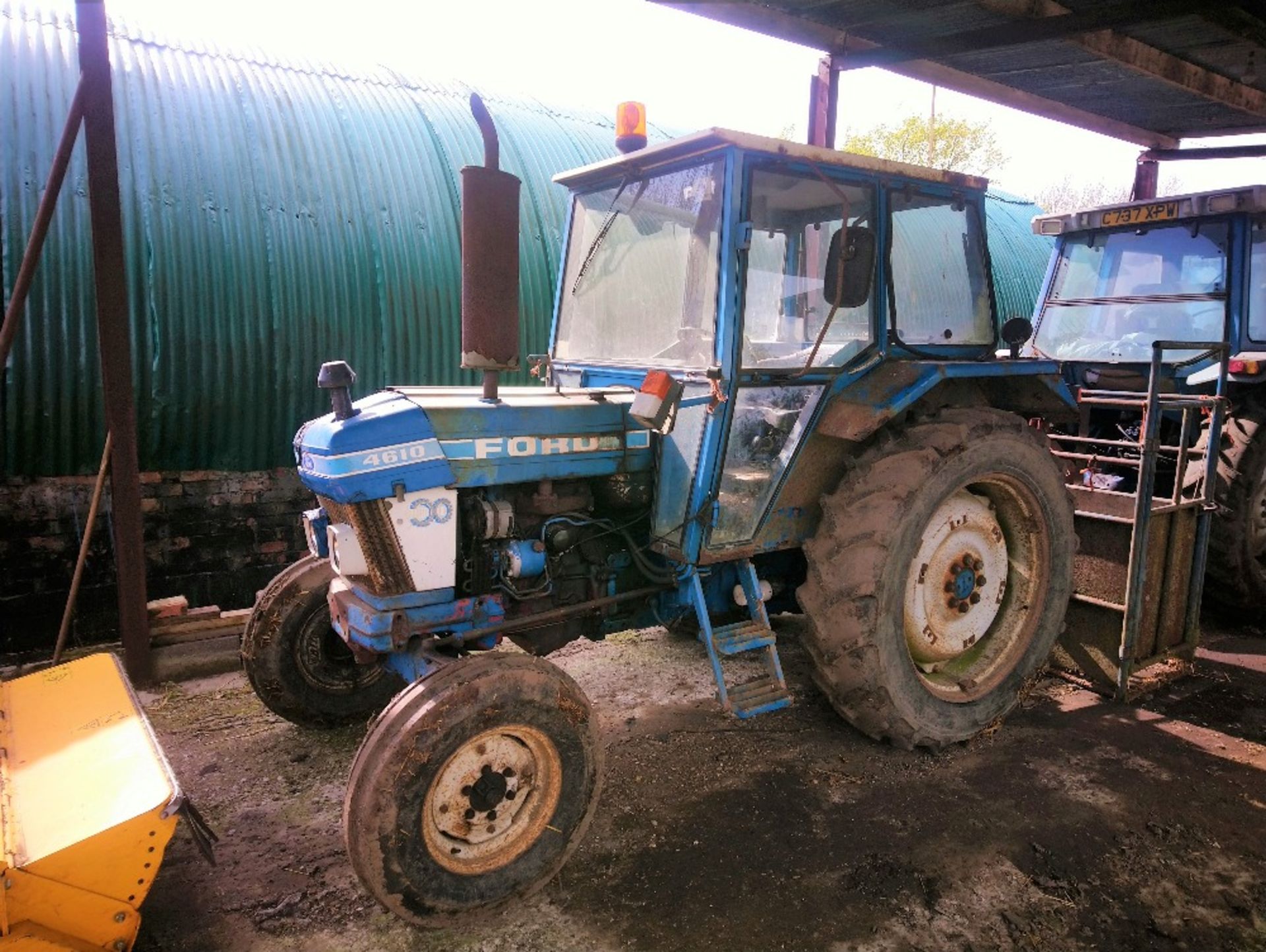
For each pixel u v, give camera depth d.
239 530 5.21
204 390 4.91
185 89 5.24
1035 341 6.13
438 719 2.34
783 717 3.80
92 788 2.27
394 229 5.54
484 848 2.50
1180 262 5.38
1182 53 5.89
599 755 2.67
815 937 2.45
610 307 3.54
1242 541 4.68
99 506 4.07
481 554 2.93
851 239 2.85
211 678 4.22
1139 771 3.36
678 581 3.27
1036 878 2.71
